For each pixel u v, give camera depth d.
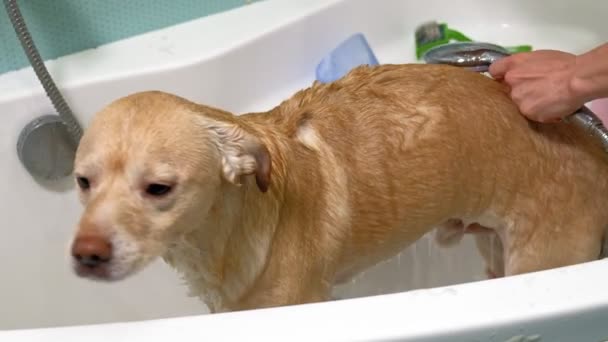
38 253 1.82
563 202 1.41
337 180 1.32
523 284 1.06
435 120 1.34
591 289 1.05
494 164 1.38
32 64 1.63
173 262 1.30
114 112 1.08
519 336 1.04
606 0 2.25
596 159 1.43
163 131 1.07
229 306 1.34
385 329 0.99
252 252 1.25
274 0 2.08
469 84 1.39
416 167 1.34
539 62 1.38
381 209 1.36
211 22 1.99
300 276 1.30
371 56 2.00
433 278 1.91
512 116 1.39
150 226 1.08
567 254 1.44
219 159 1.15
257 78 1.98
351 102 1.35
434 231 1.76
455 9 2.36
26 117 1.72
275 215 1.24
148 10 1.91
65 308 1.84
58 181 1.81
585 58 1.31
